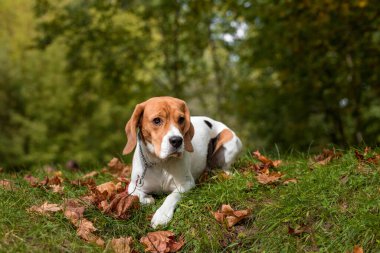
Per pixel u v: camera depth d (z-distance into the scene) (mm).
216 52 13266
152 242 3547
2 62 18516
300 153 5348
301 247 3369
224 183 4164
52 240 3303
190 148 4055
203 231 3639
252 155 5547
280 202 3744
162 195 4273
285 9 9297
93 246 3375
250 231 3643
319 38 9680
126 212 3912
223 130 4992
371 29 9484
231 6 10203
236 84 12820
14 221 3490
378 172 3807
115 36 11172
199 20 11281
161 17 11594
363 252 3211
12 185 4379
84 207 3832
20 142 17984
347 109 11195
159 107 3914
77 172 5777
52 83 18281
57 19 11023
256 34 10938
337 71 10570
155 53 11781
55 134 18531
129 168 5516
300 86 10906
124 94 12320
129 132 4027
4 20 17422
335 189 3748
